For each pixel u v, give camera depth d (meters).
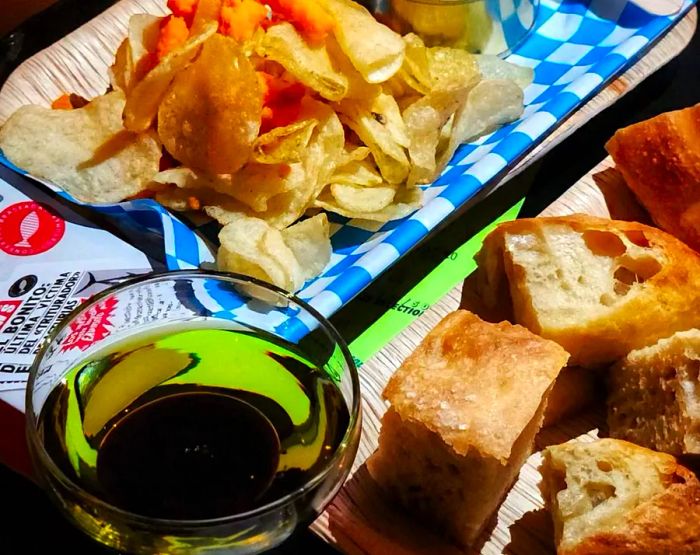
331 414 0.25
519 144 0.38
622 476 0.26
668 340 0.28
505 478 0.27
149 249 0.35
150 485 0.24
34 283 0.32
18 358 0.29
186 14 0.37
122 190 0.36
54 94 0.41
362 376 0.31
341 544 0.27
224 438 0.25
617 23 0.46
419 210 0.36
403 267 0.36
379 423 0.30
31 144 0.36
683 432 0.27
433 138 0.37
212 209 0.35
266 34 0.36
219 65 0.34
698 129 0.34
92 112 0.37
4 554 0.27
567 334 0.30
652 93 0.43
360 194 0.36
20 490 0.28
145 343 0.27
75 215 0.35
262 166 0.35
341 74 0.36
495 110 0.39
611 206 0.36
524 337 0.28
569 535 0.26
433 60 0.39
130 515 0.22
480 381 0.27
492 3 0.44
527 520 0.28
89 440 0.25
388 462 0.28
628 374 0.30
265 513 0.22
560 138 0.40
